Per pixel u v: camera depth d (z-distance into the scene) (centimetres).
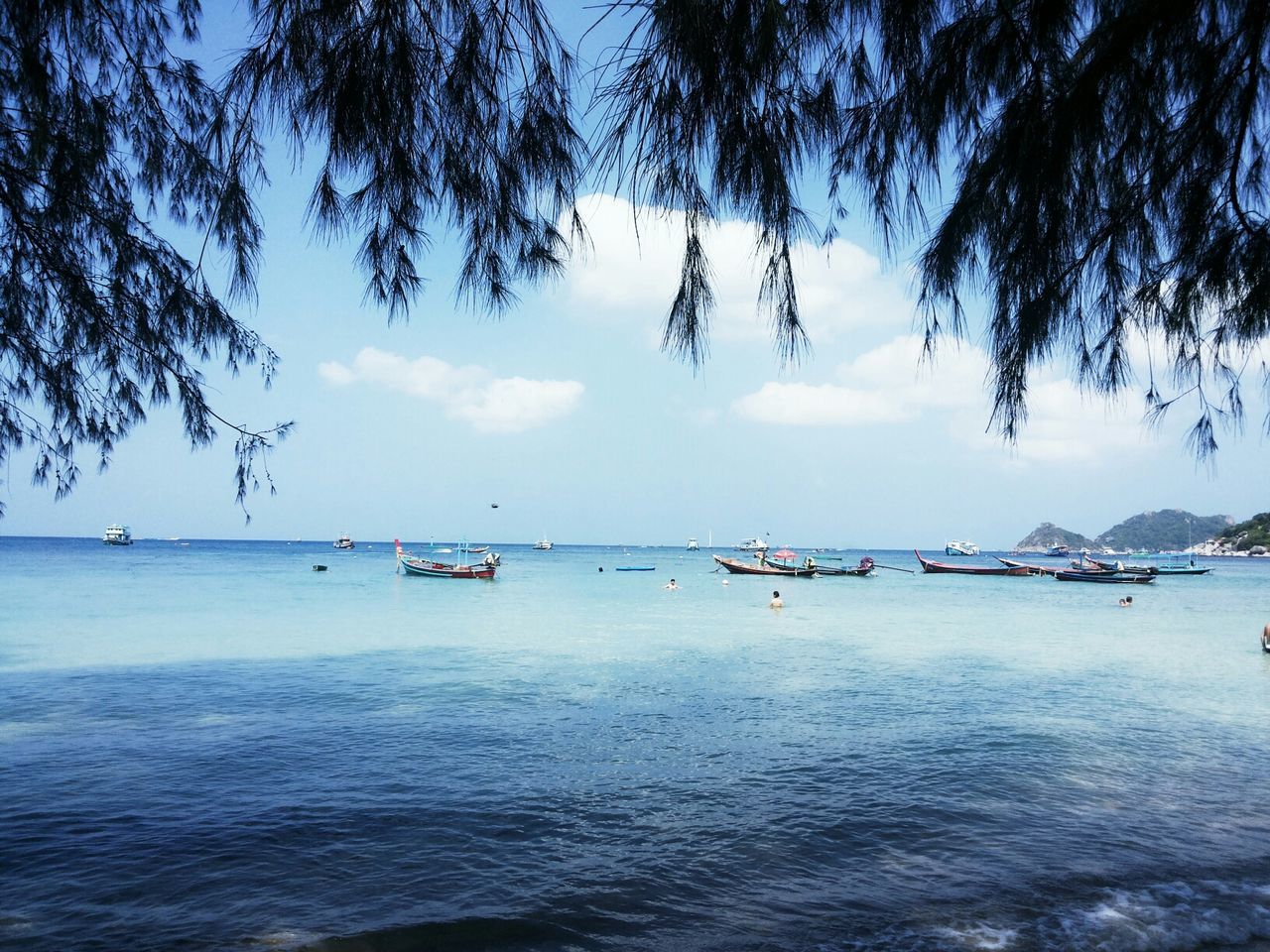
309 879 705
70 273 329
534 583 6450
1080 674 1917
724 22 182
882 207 214
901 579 8094
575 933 604
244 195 237
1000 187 204
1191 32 194
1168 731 1300
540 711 1454
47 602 3916
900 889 681
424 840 803
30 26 275
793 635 2791
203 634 2697
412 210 226
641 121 199
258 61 211
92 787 978
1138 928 598
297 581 6038
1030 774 1038
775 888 687
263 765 1085
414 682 1769
